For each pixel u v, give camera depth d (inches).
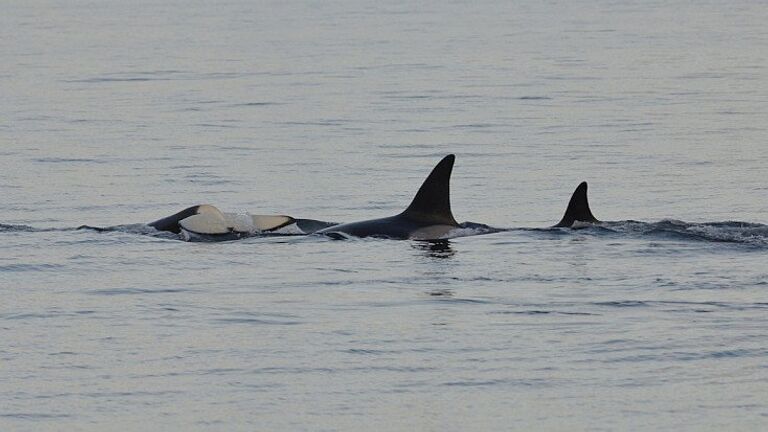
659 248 2783.0
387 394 1754.4
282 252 2824.8
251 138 5364.2
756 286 2404.0
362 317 2197.3
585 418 1647.4
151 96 7322.8
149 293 2415.1
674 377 1808.6
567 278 2506.2
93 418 1660.9
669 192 3887.8
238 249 2869.1
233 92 7539.4
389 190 3993.6
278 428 1625.2
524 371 1850.4
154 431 1614.2
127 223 3425.2
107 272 2625.5
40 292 2431.1
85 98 7185.0
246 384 1802.4
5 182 4143.7
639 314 2190.0
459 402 1717.5
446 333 2074.3
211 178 4254.4
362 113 6309.1
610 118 5974.4
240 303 2319.1
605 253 2741.1
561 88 7568.9
